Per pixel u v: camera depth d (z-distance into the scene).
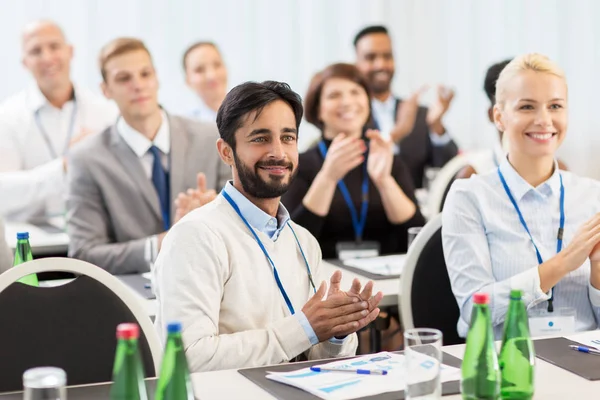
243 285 2.71
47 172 5.61
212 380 2.34
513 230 3.26
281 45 8.29
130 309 2.53
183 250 2.65
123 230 4.50
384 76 7.80
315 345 2.77
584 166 7.84
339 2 8.48
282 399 2.14
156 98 4.61
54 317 2.45
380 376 2.29
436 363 2.00
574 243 3.05
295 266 2.86
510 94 3.26
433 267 3.38
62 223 5.58
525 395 2.14
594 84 7.78
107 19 7.64
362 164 4.86
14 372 2.38
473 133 8.80
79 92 6.24
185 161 4.71
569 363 2.48
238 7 8.09
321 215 4.56
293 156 2.76
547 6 8.09
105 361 2.48
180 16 7.89
